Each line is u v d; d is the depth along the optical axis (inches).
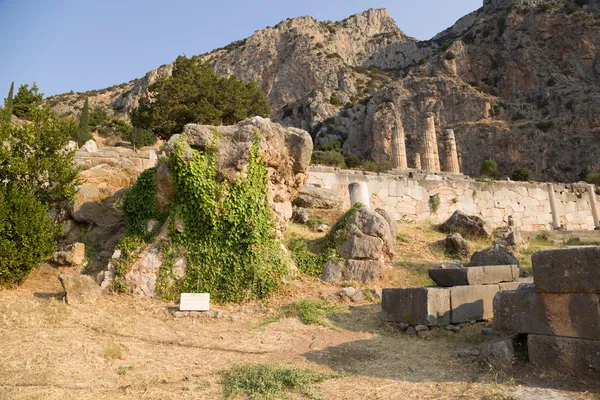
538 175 3009.4
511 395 177.5
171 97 1366.9
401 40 5118.1
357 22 5438.0
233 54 4913.9
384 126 3420.3
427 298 299.1
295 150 448.8
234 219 390.0
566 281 202.8
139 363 232.8
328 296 383.9
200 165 393.7
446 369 224.1
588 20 3454.7
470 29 4284.0
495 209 919.7
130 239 418.9
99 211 505.4
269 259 392.5
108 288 384.2
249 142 404.2
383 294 331.3
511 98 3533.5
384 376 216.7
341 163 2124.8
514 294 224.4
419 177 952.3
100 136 2559.1
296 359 246.7
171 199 414.9
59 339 261.7
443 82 3604.8
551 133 3085.6
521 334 235.5
